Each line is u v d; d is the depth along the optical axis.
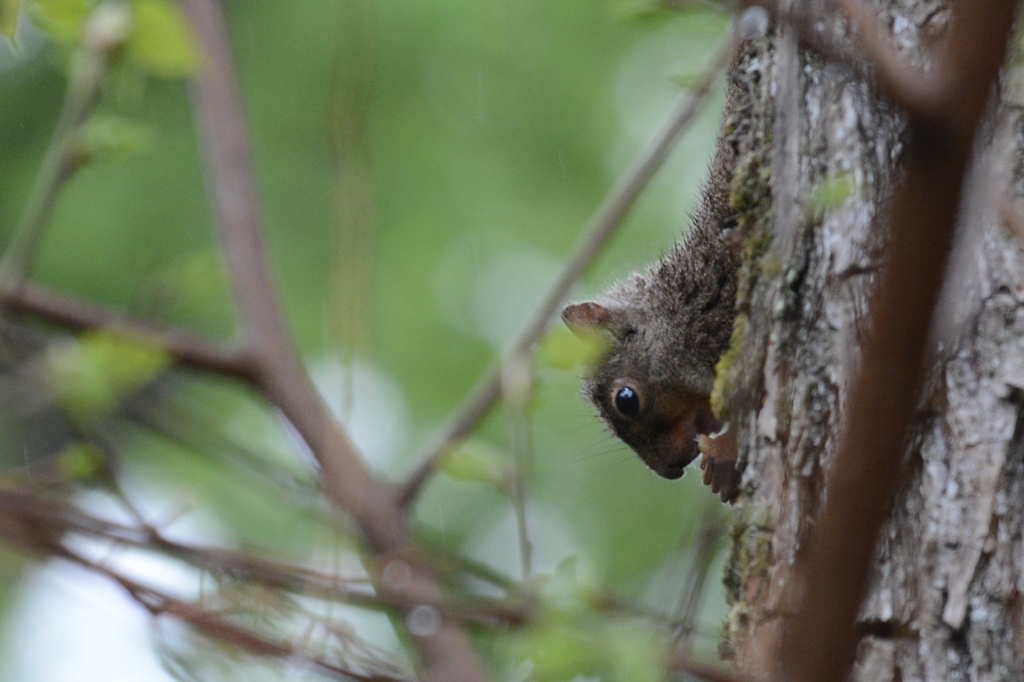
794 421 2.95
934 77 1.39
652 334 3.10
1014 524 2.81
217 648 2.61
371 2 2.98
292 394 2.97
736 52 3.00
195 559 2.65
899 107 1.35
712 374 3.09
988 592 2.80
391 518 2.96
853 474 1.48
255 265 2.99
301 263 3.17
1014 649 2.76
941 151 1.33
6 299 2.96
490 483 2.98
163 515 2.96
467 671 2.68
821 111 2.95
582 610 2.72
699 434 3.10
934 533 2.86
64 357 2.96
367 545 2.95
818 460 2.94
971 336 2.89
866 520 1.49
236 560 2.62
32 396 2.96
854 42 1.85
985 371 2.87
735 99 3.01
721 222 3.07
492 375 3.00
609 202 3.02
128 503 2.95
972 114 1.31
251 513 3.15
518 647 2.57
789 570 2.94
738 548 2.96
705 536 2.95
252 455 2.97
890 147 2.94
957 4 1.34
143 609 2.59
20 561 3.20
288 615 2.63
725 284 3.08
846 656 1.56
